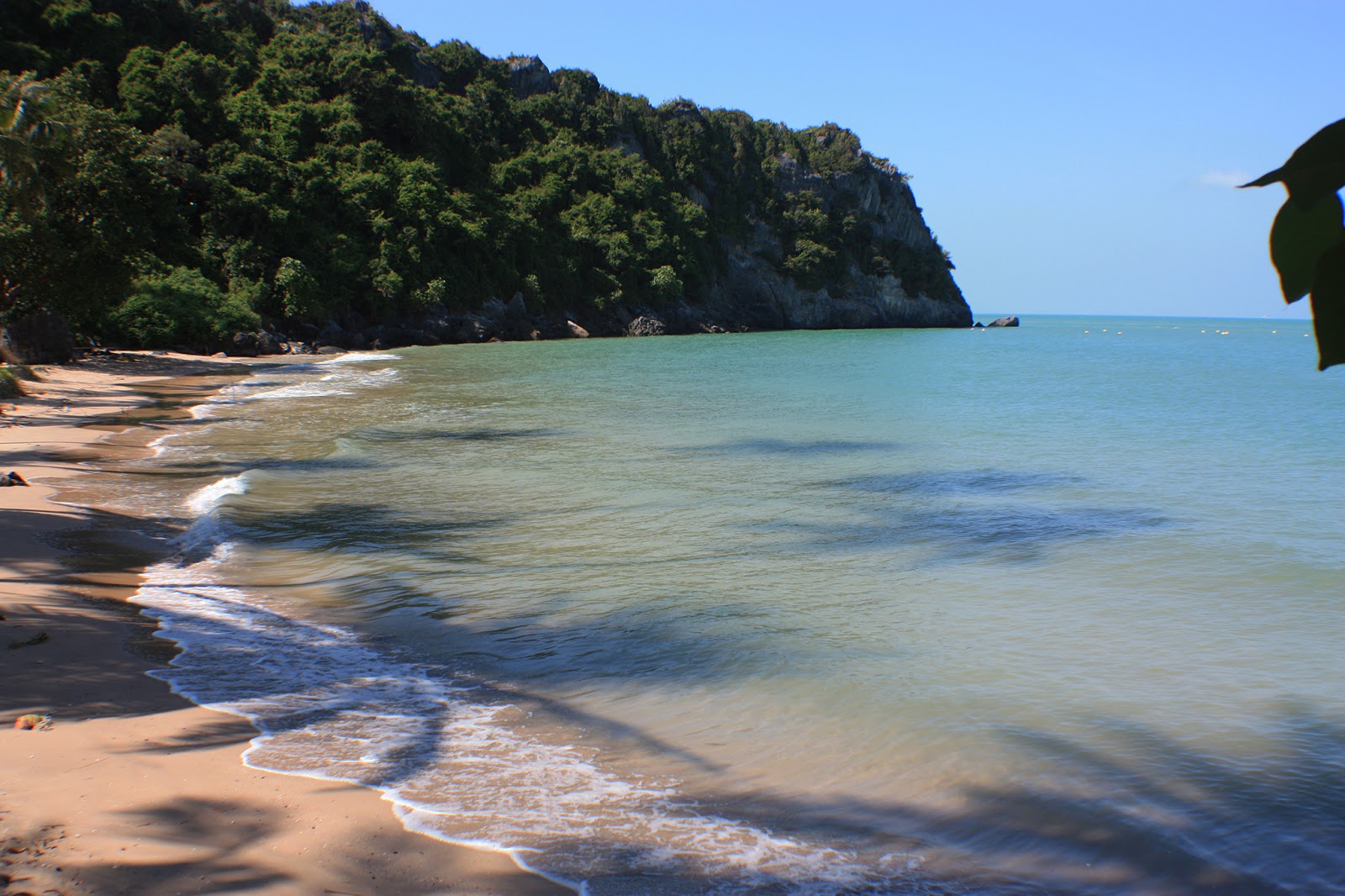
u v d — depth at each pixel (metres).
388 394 31.78
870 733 6.38
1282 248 1.16
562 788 5.59
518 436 21.75
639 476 16.73
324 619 8.87
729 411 27.58
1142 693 7.04
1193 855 4.89
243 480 15.62
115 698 6.74
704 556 11.27
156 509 13.45
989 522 13.10
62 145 33.94
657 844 4.96
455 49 101.25
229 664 7.57
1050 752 6.07
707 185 109.44
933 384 38.31
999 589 9.91
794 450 20.03
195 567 10.59
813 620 8.81
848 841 5.04
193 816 5.05
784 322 109.44
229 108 69.00
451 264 74.12
